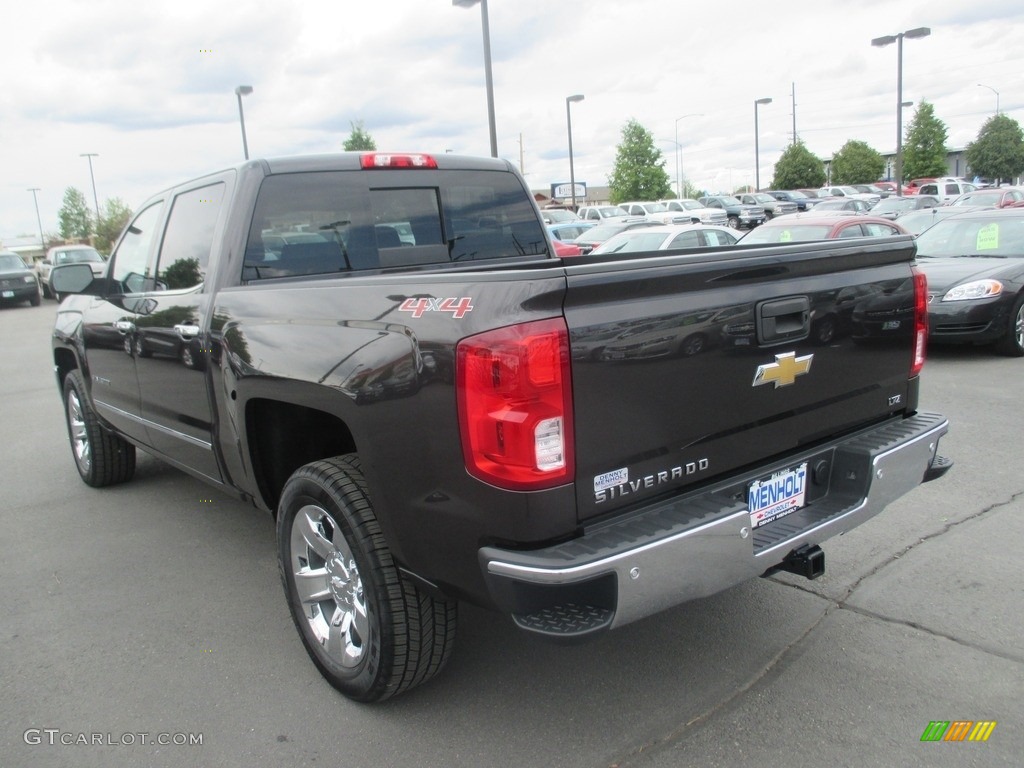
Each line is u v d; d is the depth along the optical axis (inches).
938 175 2374.5
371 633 112.8
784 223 467.2
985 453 226.2
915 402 141.0
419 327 97.5
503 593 92.6
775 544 108.7
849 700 117.6
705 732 111.8
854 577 155.9
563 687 124.4
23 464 263.0
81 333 207.2
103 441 220.4
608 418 94.9
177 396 159.5
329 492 114.4
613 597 91.7
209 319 142.1
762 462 115.3
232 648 139.9
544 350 88.9
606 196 3287.4
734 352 106.9
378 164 161.6
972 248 398.6
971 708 114.9
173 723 118.7
